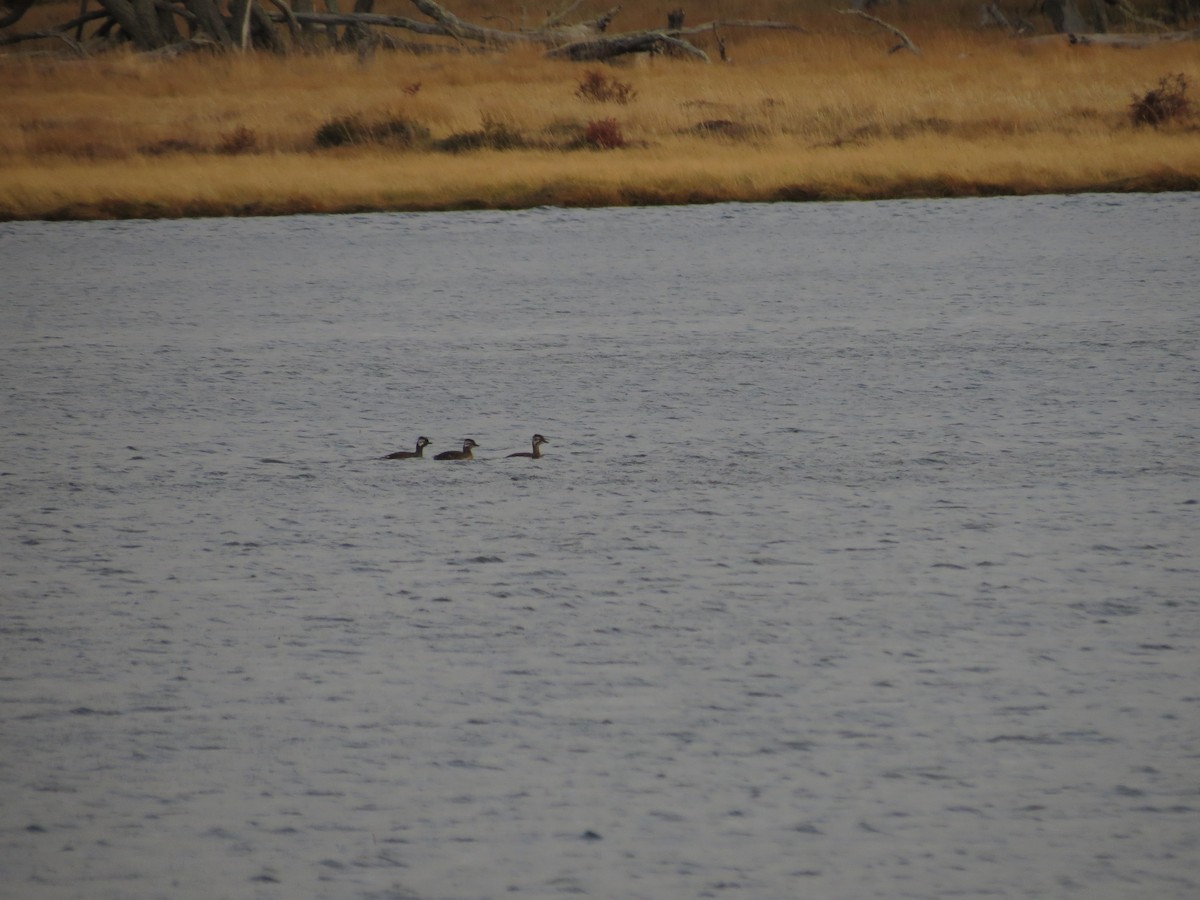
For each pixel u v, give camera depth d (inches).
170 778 404.2
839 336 961.5
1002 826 377.7
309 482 673.0
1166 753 411.2
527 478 673.6
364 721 434.3
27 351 951.6
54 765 411.5
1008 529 596.1
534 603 523.5
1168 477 662.5
